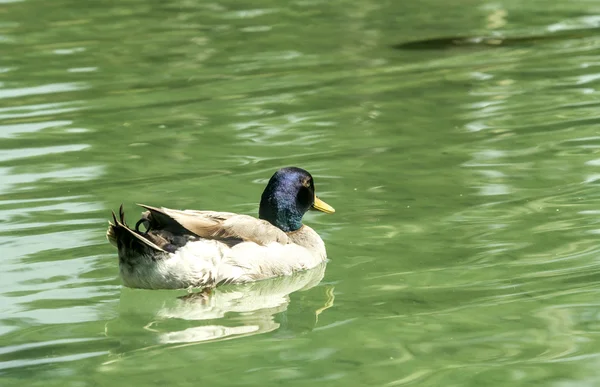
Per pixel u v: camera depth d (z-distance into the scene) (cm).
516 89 2000
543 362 943
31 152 1692
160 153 1673
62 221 1367
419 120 1819
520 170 1539
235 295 1159
